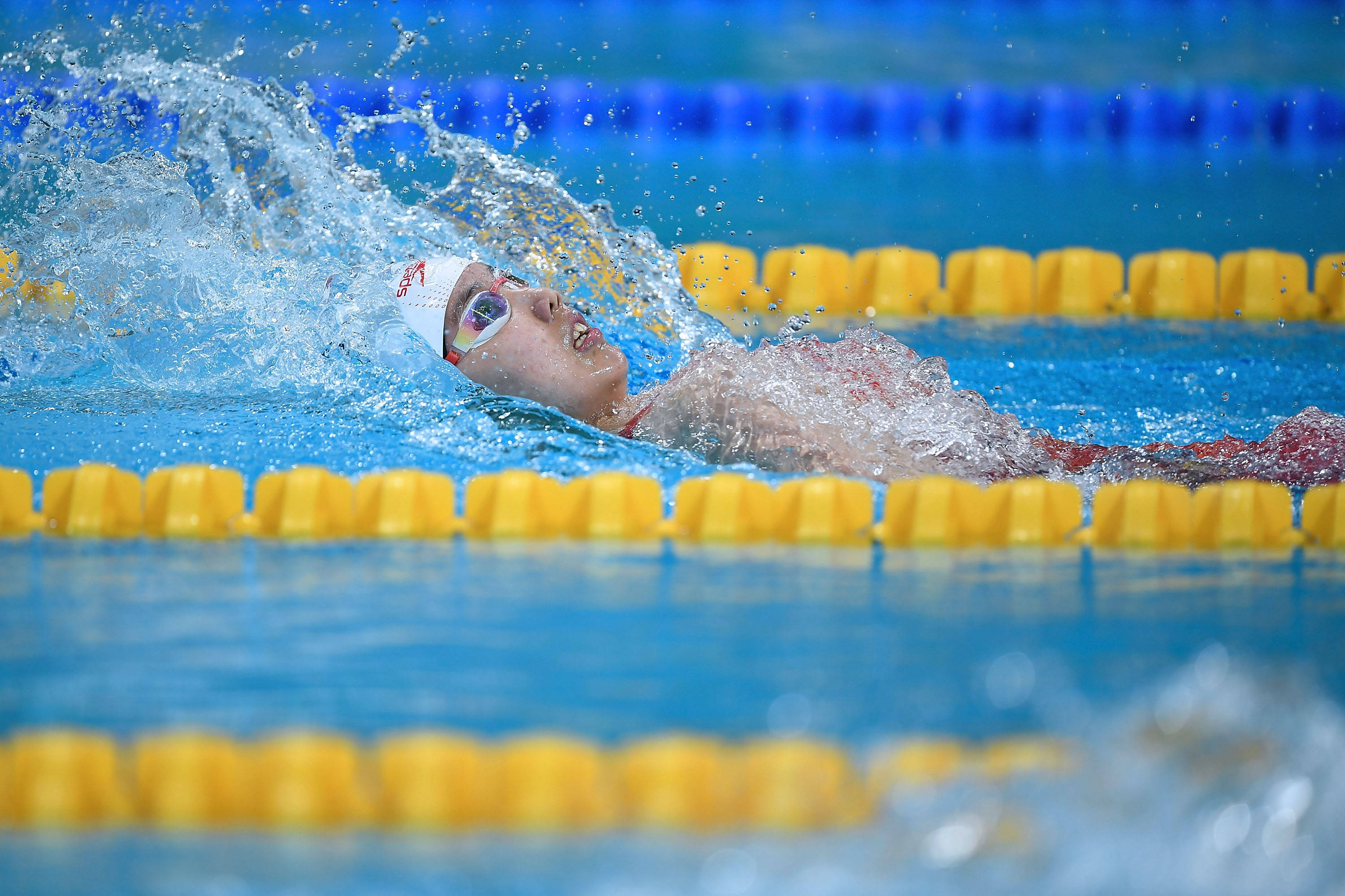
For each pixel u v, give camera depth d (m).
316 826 4.43
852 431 9.66
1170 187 23.52
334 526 8.41
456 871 4.07
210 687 5.29
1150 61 30.27
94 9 28.16
